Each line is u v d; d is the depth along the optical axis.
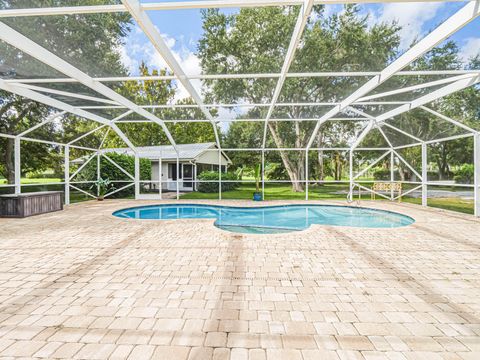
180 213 10.66
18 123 8.36
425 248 4.76
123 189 14.66
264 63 5.91
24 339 2.22
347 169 20.92
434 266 3.88
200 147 19.50
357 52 5.07
